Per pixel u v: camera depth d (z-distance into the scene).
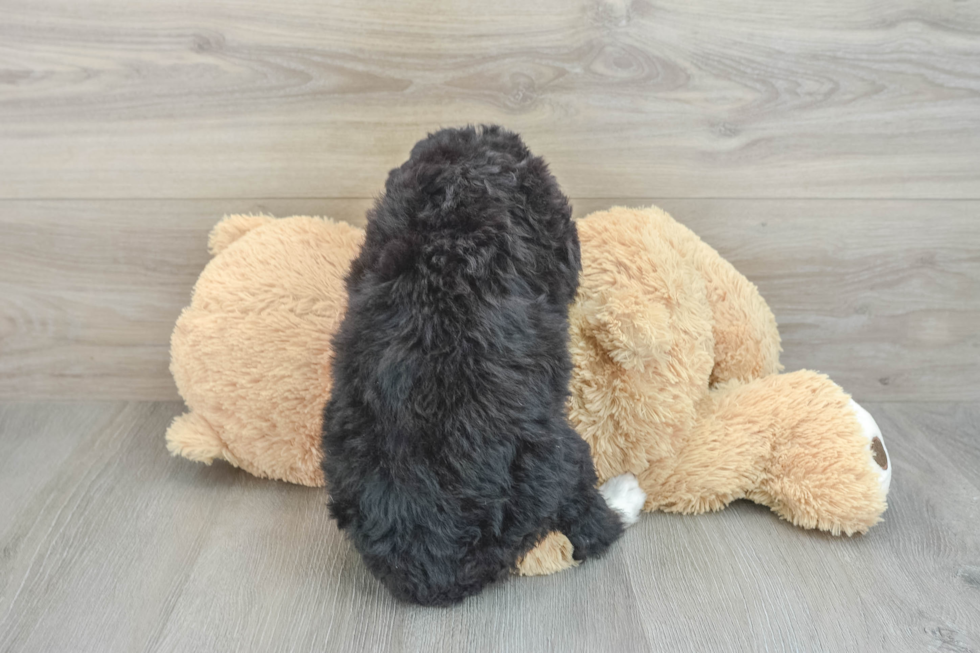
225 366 0.85
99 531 0.82
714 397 0.89
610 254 0.80
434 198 0.67
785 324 1.11
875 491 0.79
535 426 0.65
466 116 0.98
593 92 0.97
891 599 0.72
